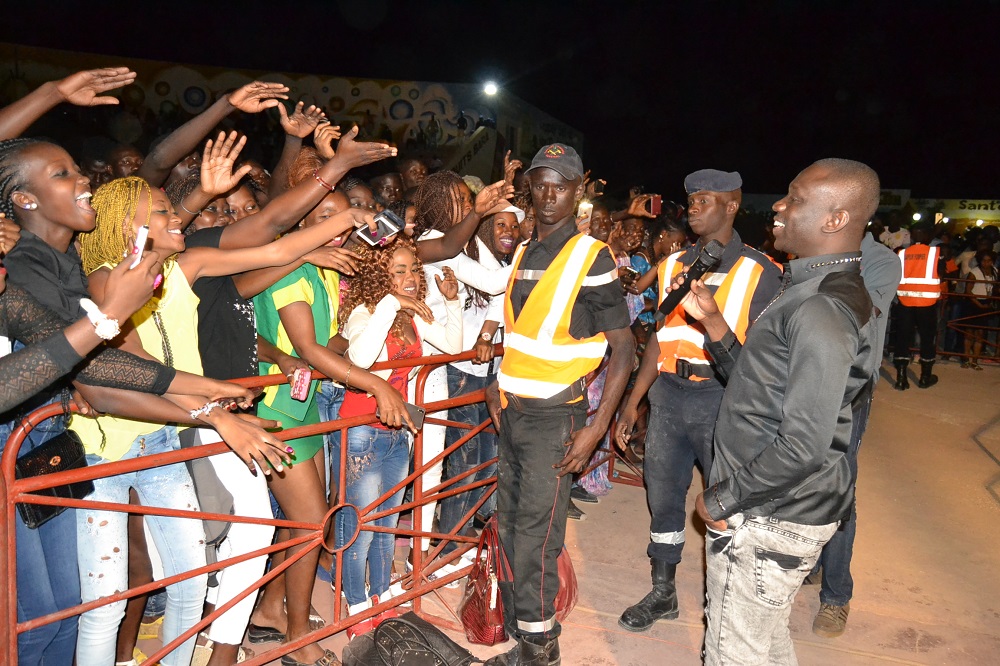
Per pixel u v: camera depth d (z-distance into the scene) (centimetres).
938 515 519
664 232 689
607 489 520
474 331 408
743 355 219
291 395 275
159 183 337
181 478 254
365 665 280
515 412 293
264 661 280
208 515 241
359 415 296
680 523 361
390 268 305
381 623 294
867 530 489
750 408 215
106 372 203
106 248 214
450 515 407
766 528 214
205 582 258
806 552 215
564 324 278
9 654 200
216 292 271
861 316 200
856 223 207
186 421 222
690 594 389
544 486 289
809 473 198
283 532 350
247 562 278
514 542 304
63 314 205
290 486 288
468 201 413
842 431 211
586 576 405
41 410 204
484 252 405
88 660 239
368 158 263
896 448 675
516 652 312
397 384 323
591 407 496
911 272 914
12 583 198
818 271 210
